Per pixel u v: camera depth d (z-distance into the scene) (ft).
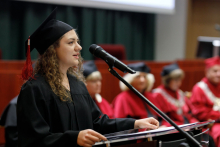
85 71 11.59
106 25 26.07
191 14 29.66
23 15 22.52
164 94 14.34
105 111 12.34
